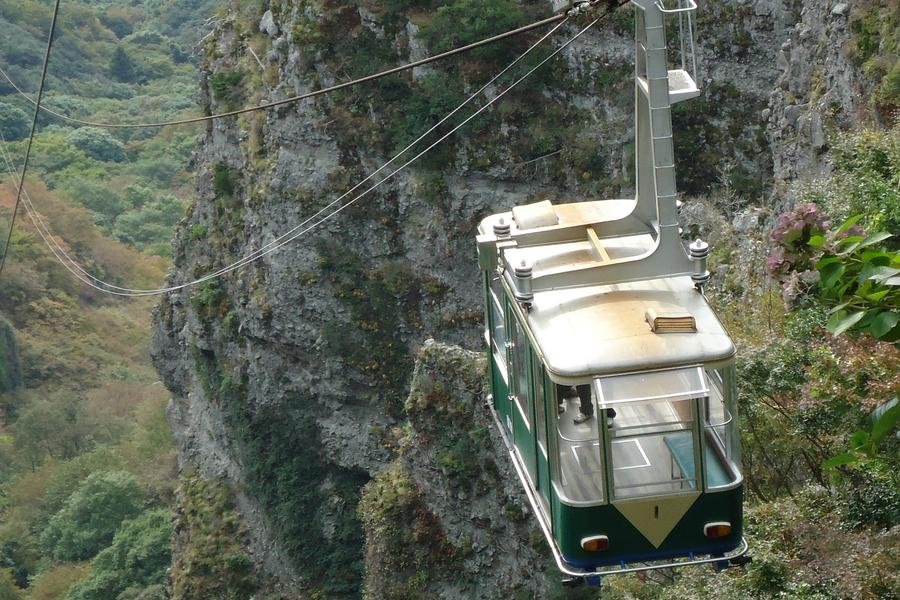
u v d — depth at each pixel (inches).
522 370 559.2
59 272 3998.5
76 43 5605.3
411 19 1851.6
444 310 1894.7
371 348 1936.5
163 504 2842.0
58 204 4224.9
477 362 1403.8
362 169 1919.3
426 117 1852.9
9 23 5457.7
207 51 2245.3
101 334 3887.8
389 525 1483.8
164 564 2559.1
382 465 1942.7
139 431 3218.5
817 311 799.1
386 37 1875.0
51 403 3415.4
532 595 1334.9
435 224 1879.9
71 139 4820.4
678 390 476.1
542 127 1836.9
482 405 1381.6
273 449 2073.1
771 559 685.9
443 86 1838.1
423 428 1443.2
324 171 1931.6
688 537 496.4
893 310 333.4
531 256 564.1
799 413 756.0
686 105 1804.9
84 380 3681.1
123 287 4126.5
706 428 491.2
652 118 513.7
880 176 909.8
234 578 2090.3
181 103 5246.1
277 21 1993.1
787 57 1519.4
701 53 1792.6
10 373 3575.3
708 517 494.0
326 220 1935.3
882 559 656.4
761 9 1749.5
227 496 2196.1
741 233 1295.5
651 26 506.6
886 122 1108.5
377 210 1915.6
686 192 1813.5
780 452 852.0
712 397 489.1
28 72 5275.6
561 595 1284.4
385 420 1946.4
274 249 1988.2
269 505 2065.7
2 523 2979.8
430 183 1875.0
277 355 2046.0
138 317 4023.1
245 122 2085.4
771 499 838.5
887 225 822.5
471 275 1872.5
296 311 1982.0
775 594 678.5
